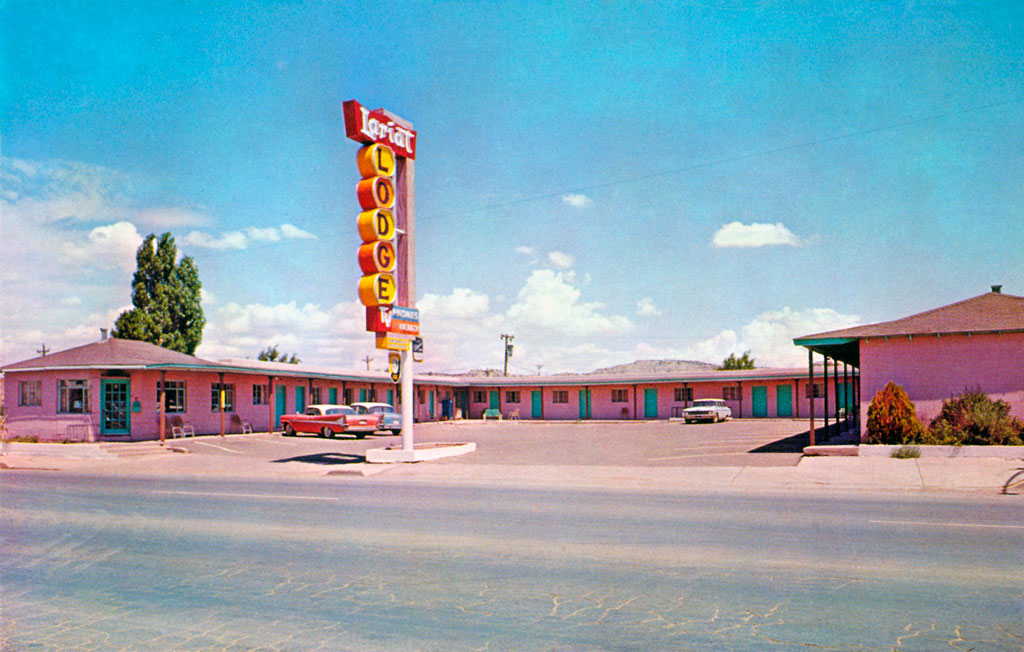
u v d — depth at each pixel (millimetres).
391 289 21172
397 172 22203
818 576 7496
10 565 8633
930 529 9977
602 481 17219
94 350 29891
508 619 6258
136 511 12812
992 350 19609
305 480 18406
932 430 19281
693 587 7152
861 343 20844
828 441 24188
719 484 16172
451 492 15203
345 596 7047
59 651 5707
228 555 9016
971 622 5988
